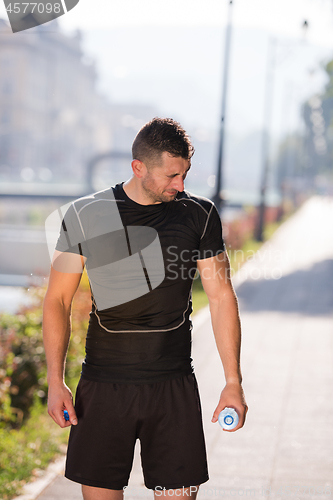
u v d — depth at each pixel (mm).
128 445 3494
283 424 7070
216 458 6082
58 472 5945
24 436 7000
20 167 121562
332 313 13938
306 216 48406
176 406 3482
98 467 3471
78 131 134250
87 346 3594
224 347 3643
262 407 7676
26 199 46188
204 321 12883
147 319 3453
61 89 127812
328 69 34375
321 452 6238
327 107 63344
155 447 3500
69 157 131750
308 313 13883
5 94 118812
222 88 19406
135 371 3447
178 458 3475
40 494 5371
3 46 116000
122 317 3453
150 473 3549
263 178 31719
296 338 11602
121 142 145250
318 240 28266
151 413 3449
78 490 5469
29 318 9133
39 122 125562
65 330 3605
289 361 9953
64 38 124250
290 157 83938
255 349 10734
